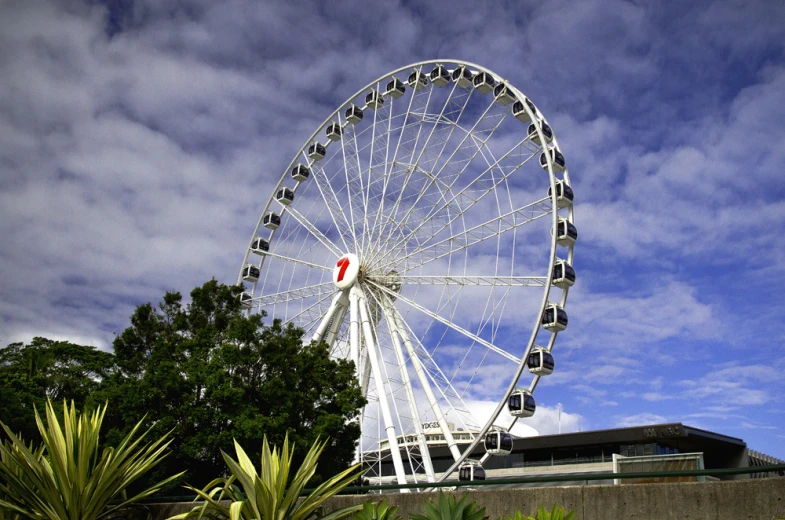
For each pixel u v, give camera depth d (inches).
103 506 625.9
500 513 525.7
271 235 2482.8
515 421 1734.7
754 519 426.3
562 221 1814.7
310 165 2453.2
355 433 1536.7
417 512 570.3
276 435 1352.1
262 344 1499.8
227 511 520.1
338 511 522.0
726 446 2379.4
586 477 497.4
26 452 586.9
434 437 2795.3
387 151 2180.1
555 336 1743.4
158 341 1498.5
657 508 461.7
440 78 2176.4
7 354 2694.4
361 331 2068.2
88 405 1374.3
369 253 2139.5
